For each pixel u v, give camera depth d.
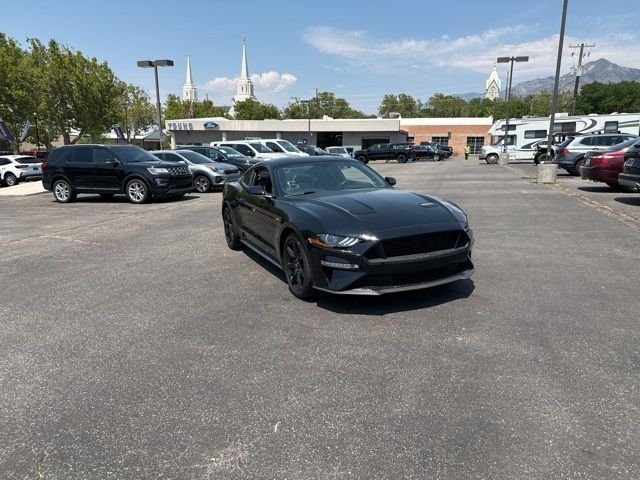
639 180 9.68
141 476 2.31
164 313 4.54
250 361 3.46
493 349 3.52
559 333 3.77
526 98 105.81
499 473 2.25
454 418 2.69
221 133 59.84
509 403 2.82
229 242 7.41
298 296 4.77
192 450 2.49
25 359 3.63
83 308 4.77
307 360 3.45
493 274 5.43
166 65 25.92
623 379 3.05
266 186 5.97
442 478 2.23
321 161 6.08
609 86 76.31
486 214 9.80
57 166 14.52
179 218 10.82
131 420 2.78
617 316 4.10
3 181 24.83
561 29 16.06
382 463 2.34
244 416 2.78
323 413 2.78
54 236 8.88
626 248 6.57
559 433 2.53
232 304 4.72
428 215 4.44
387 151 42.41
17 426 2.77
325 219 4.40
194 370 3.36
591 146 18.47
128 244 7.97
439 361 3.36
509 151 33.81
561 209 10.17
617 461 2.31
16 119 42.03
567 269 5.60
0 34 42.06
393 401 2.88
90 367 3.46
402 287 4.15
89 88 42.97
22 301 5.05
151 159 14.36
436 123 68.06
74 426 2.75
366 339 3.76
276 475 2.28
